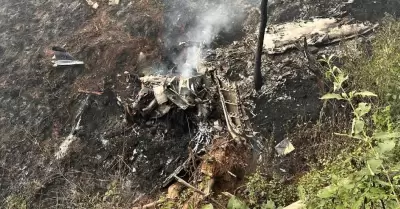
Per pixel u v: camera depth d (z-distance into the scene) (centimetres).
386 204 229
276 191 480
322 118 553
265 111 600
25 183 618
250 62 664
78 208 560
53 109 694
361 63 575
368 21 666
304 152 527
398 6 677
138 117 636
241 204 247
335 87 251
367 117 456
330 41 649
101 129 653
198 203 482
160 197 546
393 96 441
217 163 518
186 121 613
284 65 640
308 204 308
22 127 683
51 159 637
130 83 694
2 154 656
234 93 610
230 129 557
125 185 586
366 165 228
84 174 610
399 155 255
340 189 242
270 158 536
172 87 609
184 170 564
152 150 609
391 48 560
